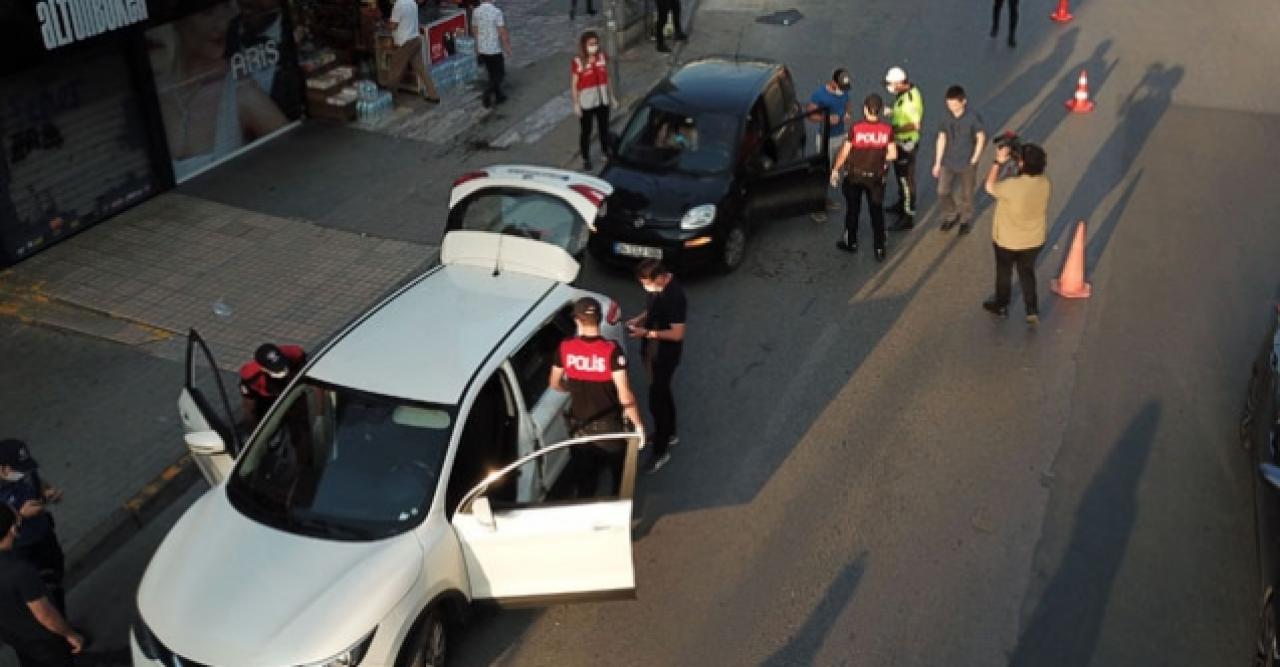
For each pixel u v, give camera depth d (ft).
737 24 61.98
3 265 35.99
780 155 40.40
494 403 22.79
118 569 24.72
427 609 20.08
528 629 22.56
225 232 38.93
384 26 48.65
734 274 36.83
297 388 22.71
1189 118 47.96
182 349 32.12
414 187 42.45
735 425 28.96
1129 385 30.12
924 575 23.67
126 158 39.83
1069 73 53.62
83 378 30.81
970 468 27.02
